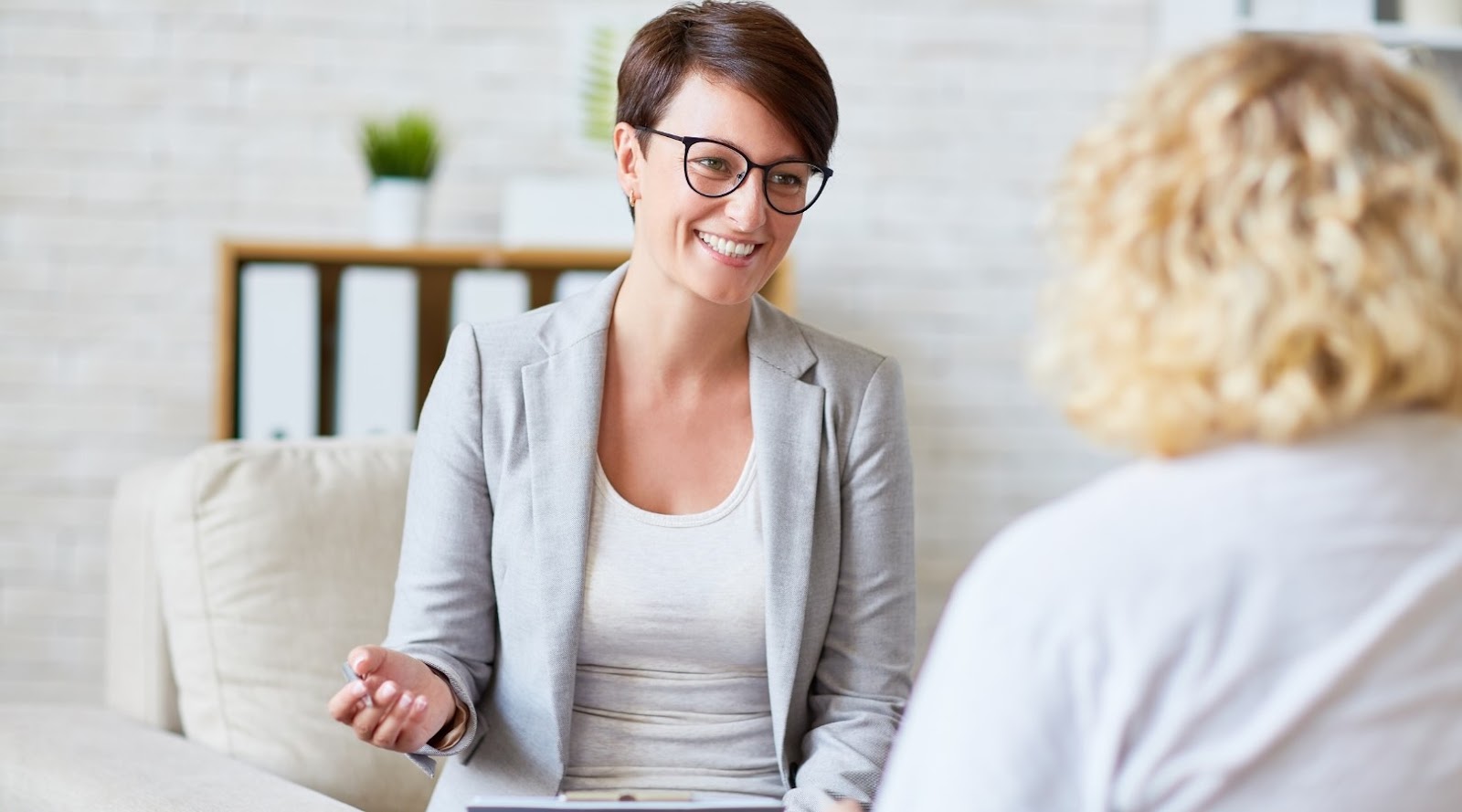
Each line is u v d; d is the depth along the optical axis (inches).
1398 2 128.1
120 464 136.6
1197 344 32.0
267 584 72.1
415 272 123.5
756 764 62.7
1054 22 142.6
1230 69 33.9
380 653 57.2
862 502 64.6
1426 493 32.1
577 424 62.3
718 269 60.4
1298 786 31.3
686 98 59.9
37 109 135.2
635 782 61.9
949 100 142.3
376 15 137.3
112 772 62.4
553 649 60.6
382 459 77.2
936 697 34.0
